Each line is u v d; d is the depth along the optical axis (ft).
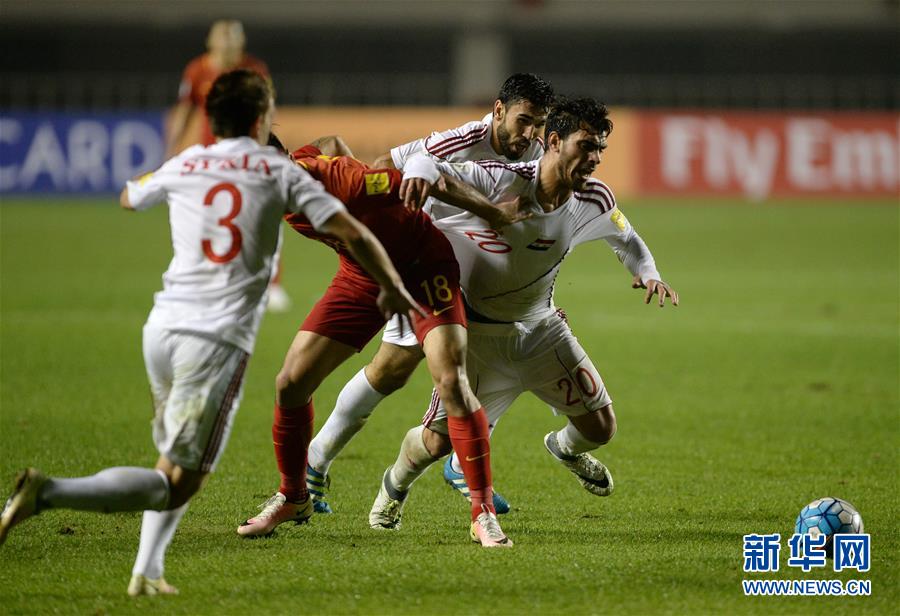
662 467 81.66
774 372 119.55
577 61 404.57
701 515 68.18
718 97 351.67
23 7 384.68
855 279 195.21
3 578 53.57
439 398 62.28
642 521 66.59
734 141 313.12
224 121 50.65
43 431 89.61
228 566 55.62
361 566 55.57
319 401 104.27
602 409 67.51
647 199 314.55
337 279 63.26
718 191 314.35
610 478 71.46
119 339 133.39
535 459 84.33
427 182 58.08
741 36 398.83
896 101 345.92
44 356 122.42
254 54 403.34
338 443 66.95
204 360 48.83
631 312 161.89
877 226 269.44
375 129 308.40
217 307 49.21
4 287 175.22
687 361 125.59
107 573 54.34
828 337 140.77
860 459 83.71
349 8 391.24
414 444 63.00
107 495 47.37
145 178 51.47
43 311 153.17
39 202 302.45
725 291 181.37
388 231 59.67
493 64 395.55
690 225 269.44
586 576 54.03
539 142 74.38
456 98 356.38
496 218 60.08
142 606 49.52
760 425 95.76
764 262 215.92
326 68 403.95
